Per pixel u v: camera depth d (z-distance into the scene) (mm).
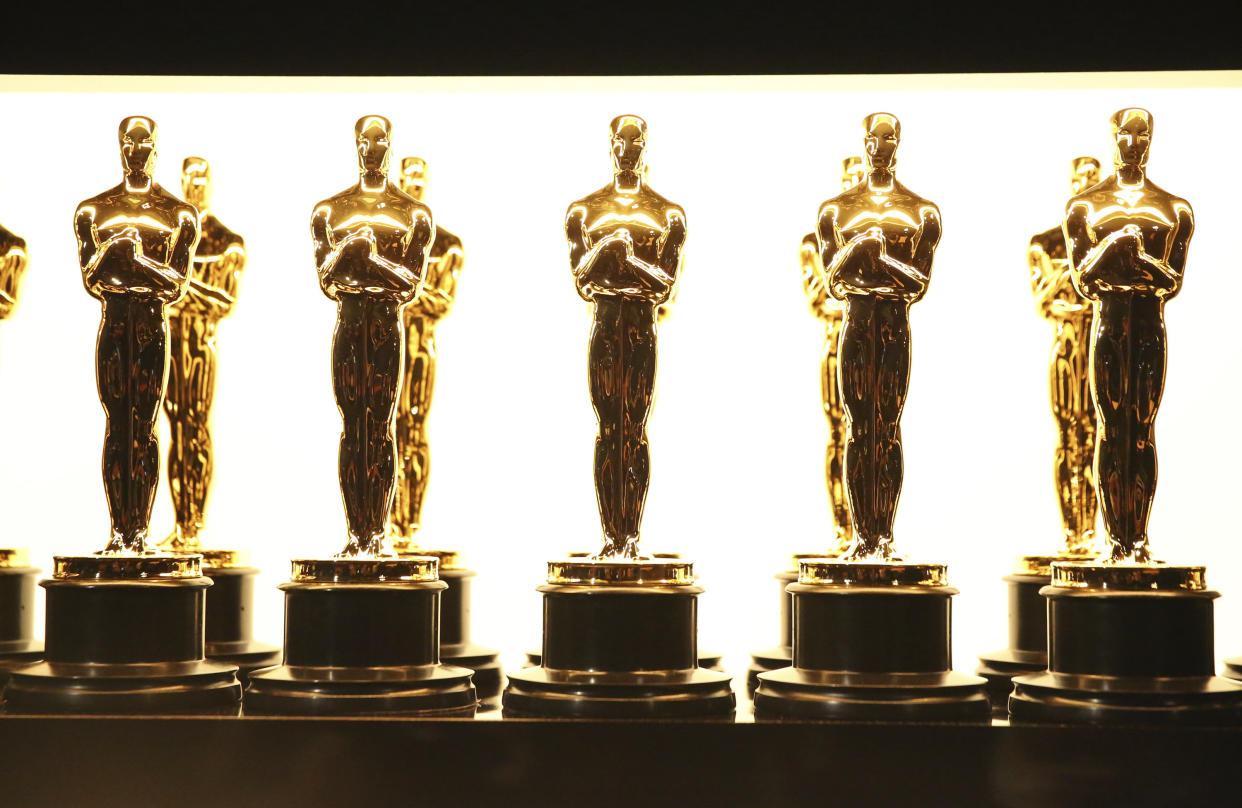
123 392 1710
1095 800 1590
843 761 1597
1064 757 1591
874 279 1690
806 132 2043
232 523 2047
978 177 2037
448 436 2053
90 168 2023
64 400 2027
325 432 2043
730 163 2049
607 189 1724
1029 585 1906
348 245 1710
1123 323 1681
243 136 2045
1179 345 2002
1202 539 1999
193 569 1716
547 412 2049
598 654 1672
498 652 1938
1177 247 1674
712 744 1599
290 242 2047
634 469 1719
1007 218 2035
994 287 2037
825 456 2016
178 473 1951
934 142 2039
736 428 2049
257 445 2047
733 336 2049
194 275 1946
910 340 1709
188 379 1950
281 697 1663
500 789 1600
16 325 2025
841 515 1983
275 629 2045
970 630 2035
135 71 1714
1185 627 1648
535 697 1663
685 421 2051
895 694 1644
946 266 2041
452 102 2051
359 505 1732
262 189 2045
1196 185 1994
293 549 2043
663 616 1680
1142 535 1688
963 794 1593
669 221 1711
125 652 1683
